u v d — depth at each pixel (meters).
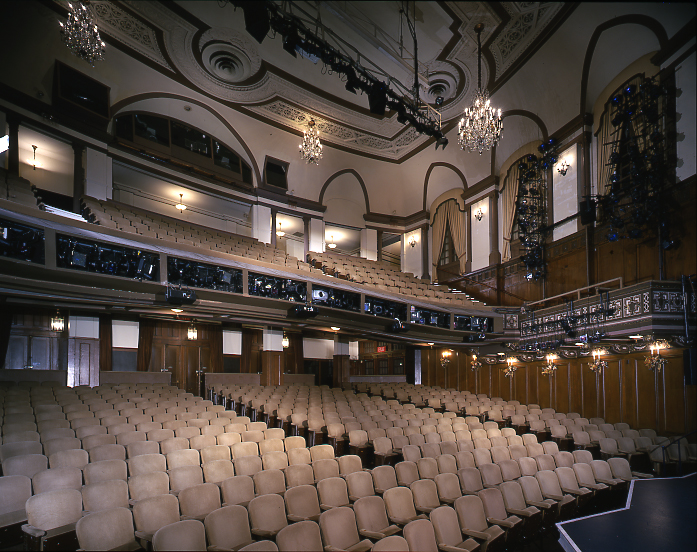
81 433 6.32
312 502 4.63
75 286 7.48
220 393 11.32
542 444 7.59
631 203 10.00
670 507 5.88
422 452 6.82
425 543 3.91
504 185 15.01
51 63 10.91
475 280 15.84
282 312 10.18
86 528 3.53
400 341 13.89
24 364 9.87
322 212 17.47
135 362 11.92
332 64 8.55
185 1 10.61
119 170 13.23
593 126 11.97
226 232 15.34
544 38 11.35
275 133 15.68
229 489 4.65
